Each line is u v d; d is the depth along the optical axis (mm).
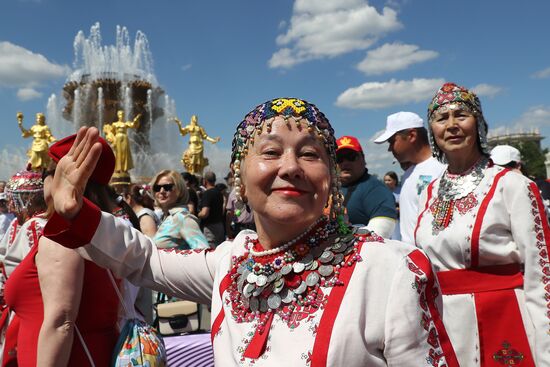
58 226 1460
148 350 2074
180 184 4785
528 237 2309
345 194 3871
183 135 25688
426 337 1125
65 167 1403
